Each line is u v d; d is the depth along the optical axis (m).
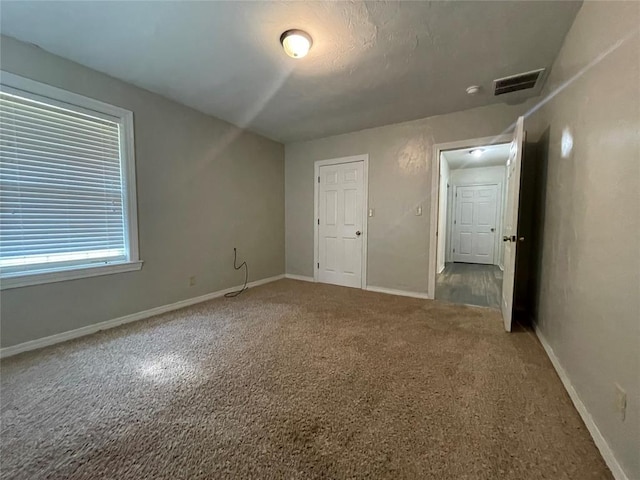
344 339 2.42
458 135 3.42
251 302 3.50
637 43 1.09
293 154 4.81
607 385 1.23
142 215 2.89
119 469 1.16
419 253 3.75
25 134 2.16
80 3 1.71
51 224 2.32
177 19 1.85
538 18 1.82
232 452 1.24
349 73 2.52
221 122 3.70
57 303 2.34
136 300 2.87
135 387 1.72
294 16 1.82
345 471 1.14
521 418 1.45
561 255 1.96
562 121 2.06
